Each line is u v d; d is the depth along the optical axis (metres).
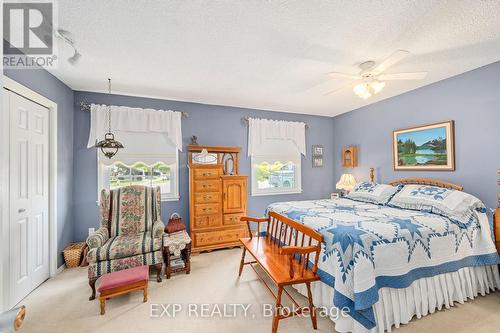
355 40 2.06
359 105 4.13
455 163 2.81
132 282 2.04
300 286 2.22
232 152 3.84
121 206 2.89
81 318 1.89
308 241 2.16
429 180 3.05
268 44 2.12
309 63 2.50
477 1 1.57
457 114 2.80
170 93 3.41
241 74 2.78
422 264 1.88
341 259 1.70
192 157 3.68
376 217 2.24
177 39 2.03
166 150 3.63
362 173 4.21
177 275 2.63
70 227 3.07
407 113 3.40
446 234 2.01
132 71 2.65
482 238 2.17
